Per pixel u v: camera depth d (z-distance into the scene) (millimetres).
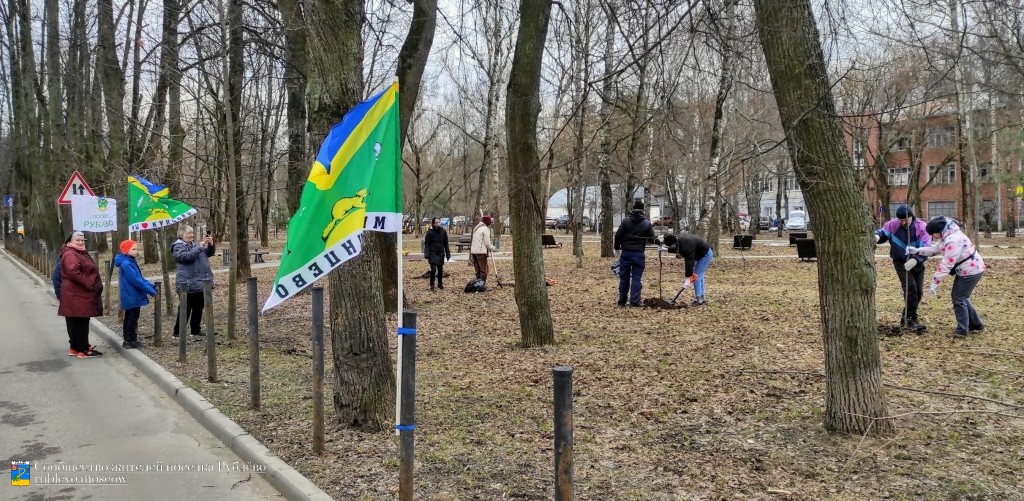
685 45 8266
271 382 7293
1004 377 6691
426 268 21609
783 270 18891
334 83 5426
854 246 4852
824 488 4133
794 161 4801
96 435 5863
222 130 11859
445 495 4176
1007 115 23453
